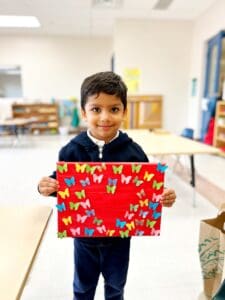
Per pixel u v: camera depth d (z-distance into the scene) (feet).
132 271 4.86
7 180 10.22
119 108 2.55
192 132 11.48
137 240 5.91
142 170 2.27
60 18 17.95
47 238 5.92
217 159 13.89
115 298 3.12
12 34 22.80
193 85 18.37
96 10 16.34
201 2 15.11
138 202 2.33
